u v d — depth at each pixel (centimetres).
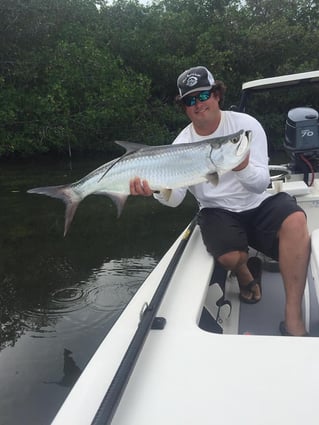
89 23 1766
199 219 255
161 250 624
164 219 789
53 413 296
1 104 1392
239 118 242
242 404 118
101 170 216
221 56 1756
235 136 202
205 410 117
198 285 193
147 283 207
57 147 1561
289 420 112
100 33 1747
